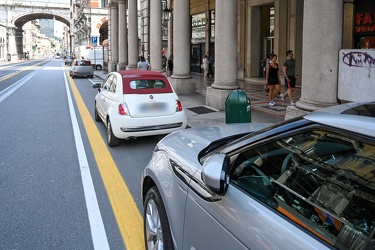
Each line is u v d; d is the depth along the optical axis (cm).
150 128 726
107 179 560
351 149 192
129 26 2331
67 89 2003
